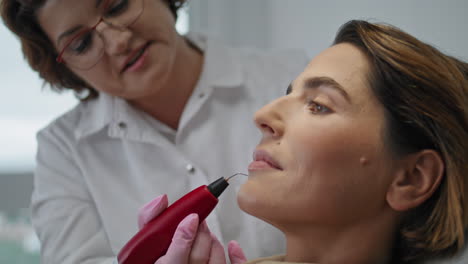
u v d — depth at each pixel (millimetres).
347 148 773
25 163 1842
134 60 1041
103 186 1211
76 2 968
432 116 792
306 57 1411
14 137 1827
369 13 1582
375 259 835
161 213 798
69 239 1152
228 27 1994
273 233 1166
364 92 796
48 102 1838
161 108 1254
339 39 904
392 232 846
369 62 815
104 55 1027
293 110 830
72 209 1191
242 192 822
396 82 792
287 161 792
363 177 784
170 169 1203
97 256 1138
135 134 1207
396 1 1500
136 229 1188
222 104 1284
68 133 1270
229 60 1335
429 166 804
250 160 1221
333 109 793
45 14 1000
